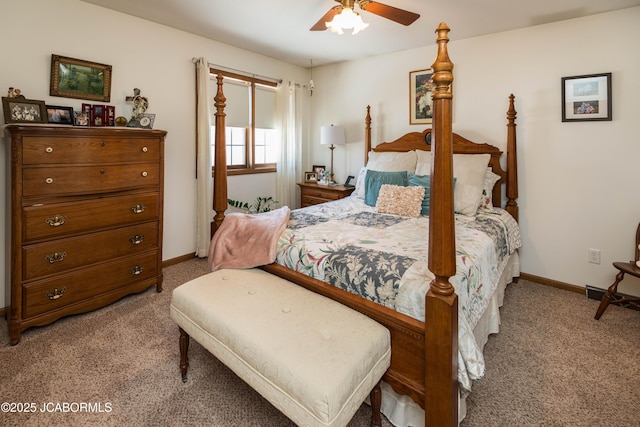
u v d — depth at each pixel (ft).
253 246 6.86
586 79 8.89
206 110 11.26
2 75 7.50
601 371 6.03
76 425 4.82
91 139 7.58
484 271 6.10
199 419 4.99
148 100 10.11
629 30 8.31
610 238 8.98
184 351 5.75
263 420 4.97
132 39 9.59
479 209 9.48
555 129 9.49
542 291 9.58
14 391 5.47
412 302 4.62
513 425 4.85
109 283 8.22
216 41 11.62
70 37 8.45
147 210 8.82
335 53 12.66
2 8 7.43
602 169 8.93
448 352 4.11
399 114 12.50
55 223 7.16
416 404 4.71
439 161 3.96
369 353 4.13
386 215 8.93
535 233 10.08
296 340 4.21
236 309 4.95
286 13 9.16
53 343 6.82
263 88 13.57
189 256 11.76
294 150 14.49
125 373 5.97
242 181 13.15
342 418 3.63
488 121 10.51
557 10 8.50
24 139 6.61
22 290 6.82
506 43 10.02
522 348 6.76
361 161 13.79
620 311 8.35
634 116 8.40
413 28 9.91
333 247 6.15
